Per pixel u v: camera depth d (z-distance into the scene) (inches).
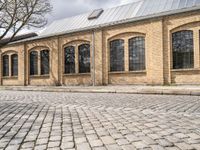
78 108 336.5
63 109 327.6
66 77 1063.0
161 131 196.2
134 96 535.2
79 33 1021.8
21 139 178.4
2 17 1117.1
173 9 874.1
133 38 888.9
